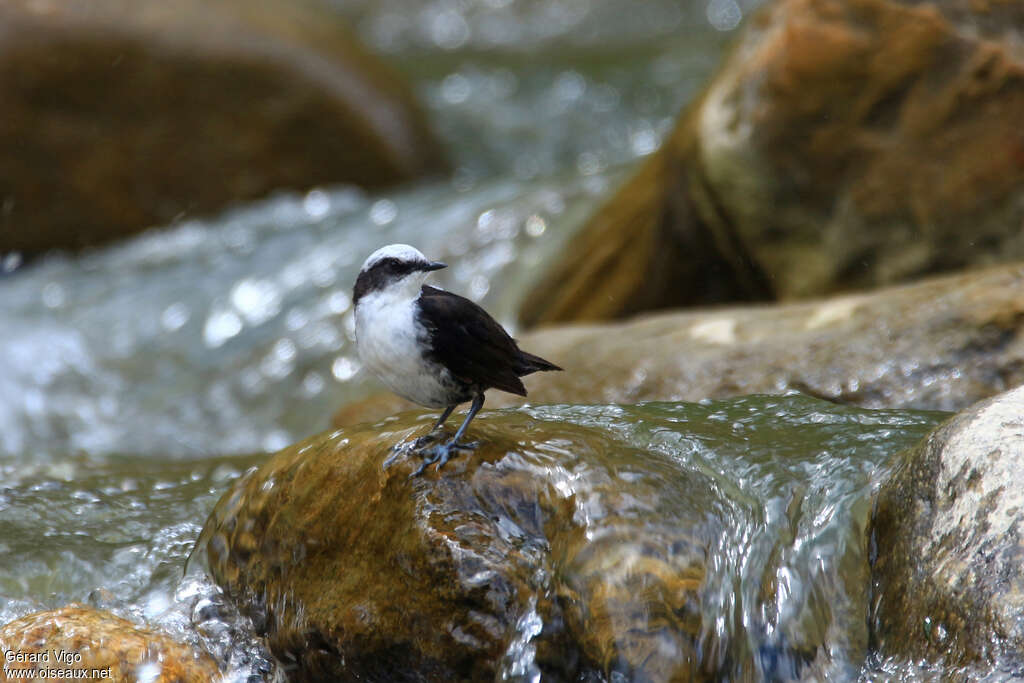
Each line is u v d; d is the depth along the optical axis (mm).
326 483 7613
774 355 10070
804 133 12164
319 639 7348
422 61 27656
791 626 6965
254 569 8000
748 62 12695
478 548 6926
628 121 23219
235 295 16516
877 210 12094
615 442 7859
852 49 11977
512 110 23672
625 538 6934
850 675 6773
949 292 10023
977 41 11695
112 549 9164
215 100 18406
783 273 12758
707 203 12930
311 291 16188
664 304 13562
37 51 17703
